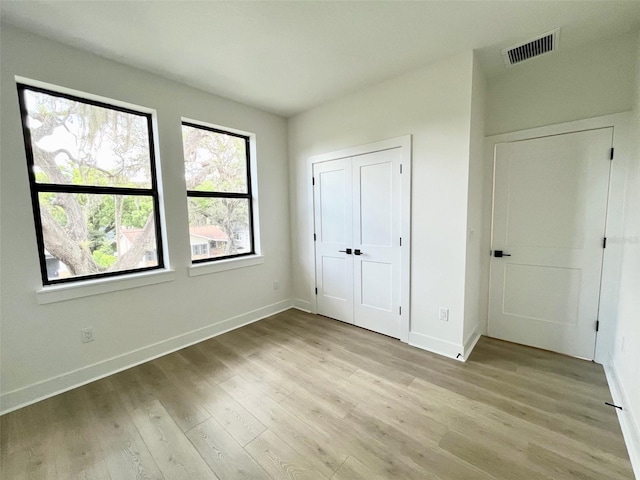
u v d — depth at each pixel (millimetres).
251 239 3438
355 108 2908
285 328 3145
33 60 1872
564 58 2262
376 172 2816
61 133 2088
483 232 2729
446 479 1316
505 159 2574
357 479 1329
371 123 2799
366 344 2723
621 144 2088
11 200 1839
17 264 1872
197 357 2521
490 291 2748
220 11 1685
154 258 2613
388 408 1808
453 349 2428
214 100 2881
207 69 2385
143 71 2379
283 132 3615
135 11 1667
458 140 2271
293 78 2572
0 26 1757
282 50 2119
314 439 1574
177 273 2668
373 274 2969
